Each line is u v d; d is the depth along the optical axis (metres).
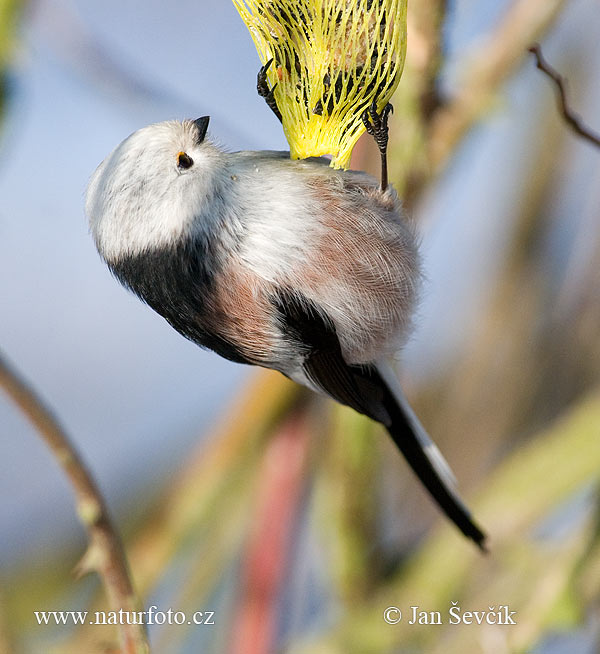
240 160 6.99
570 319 9.70
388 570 9.23
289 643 9.08
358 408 7.13
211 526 9.14
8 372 6.16
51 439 6.21
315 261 6.81
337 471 9.02
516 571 8.41
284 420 8.96
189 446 10.91
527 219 9.77
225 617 9.62
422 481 7.63
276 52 6.08
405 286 7.16
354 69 5.98
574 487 8.23
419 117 7.95
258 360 7.05
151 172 6.64
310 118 6.15
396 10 5.86
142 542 9.27
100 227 6.81
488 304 9.88
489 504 8.51
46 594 10.05
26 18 8.20
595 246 9.62
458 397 9.88
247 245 6.74
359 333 7.07
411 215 7.94
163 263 6.71
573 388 9.61
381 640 8.48
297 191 6.87
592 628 8.36
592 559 7.81
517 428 9.63
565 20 9.70
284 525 8.93
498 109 8.09
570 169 9.76
